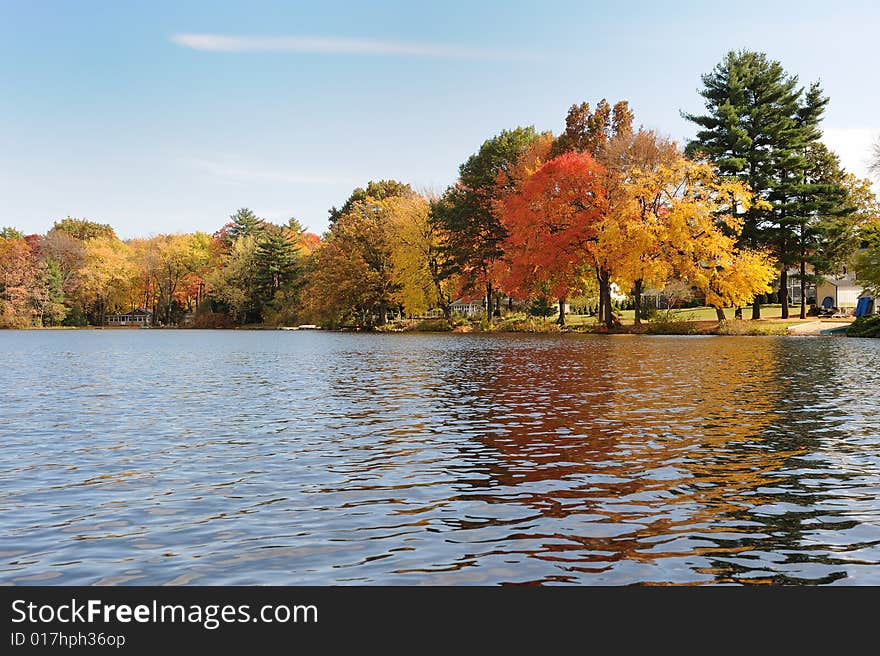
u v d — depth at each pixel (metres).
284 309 127.19
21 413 17.92
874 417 15.93
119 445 13.46
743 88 66.88
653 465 11.30
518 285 69.12
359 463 11.66
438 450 12.66
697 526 8.25
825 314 72.62
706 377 24.98
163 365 35.75
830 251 71.31
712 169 61.78
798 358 33.81
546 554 7.42
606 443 13.12
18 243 127.75
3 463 11.87
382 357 39.88
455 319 88.38
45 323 126.44
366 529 8.23
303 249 149.88
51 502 9.46
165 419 16.80
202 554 7.51
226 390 23.31
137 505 9.30
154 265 143.00
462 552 7.49
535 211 65.19
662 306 94.62
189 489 10.08
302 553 7.50
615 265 60.94
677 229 57.62
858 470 10.89
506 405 18.45
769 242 65.06
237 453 12.59
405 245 87.81
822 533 7.99
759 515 8.64
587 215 62.22
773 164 65.00
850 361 31.80
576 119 71.62
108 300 139.75
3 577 7.00
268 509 9.05
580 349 43.31
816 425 14.90
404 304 89.94
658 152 61.03
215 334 98.12
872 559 7.25
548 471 10.97
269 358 41.09
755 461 11.54
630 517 8.60
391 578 6.90
